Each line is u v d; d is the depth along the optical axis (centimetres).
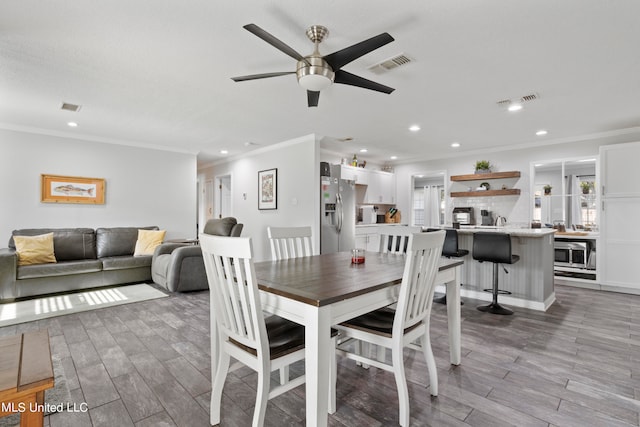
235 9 192
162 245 471
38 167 465
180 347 252
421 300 181
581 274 484
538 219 541
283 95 331
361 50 190
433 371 188
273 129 470
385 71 274
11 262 372
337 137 518
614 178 443
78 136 496
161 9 193
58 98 340
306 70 204
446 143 555
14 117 410
